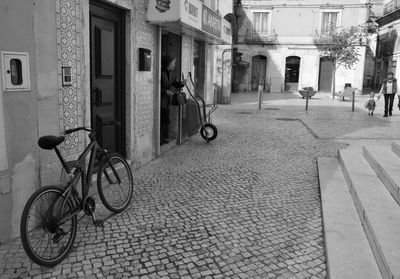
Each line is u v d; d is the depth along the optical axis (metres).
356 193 4.89
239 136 10.32
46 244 3.60
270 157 7.91
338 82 37.50
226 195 5.55
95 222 4.31
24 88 4.00
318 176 6.41
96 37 5.63
